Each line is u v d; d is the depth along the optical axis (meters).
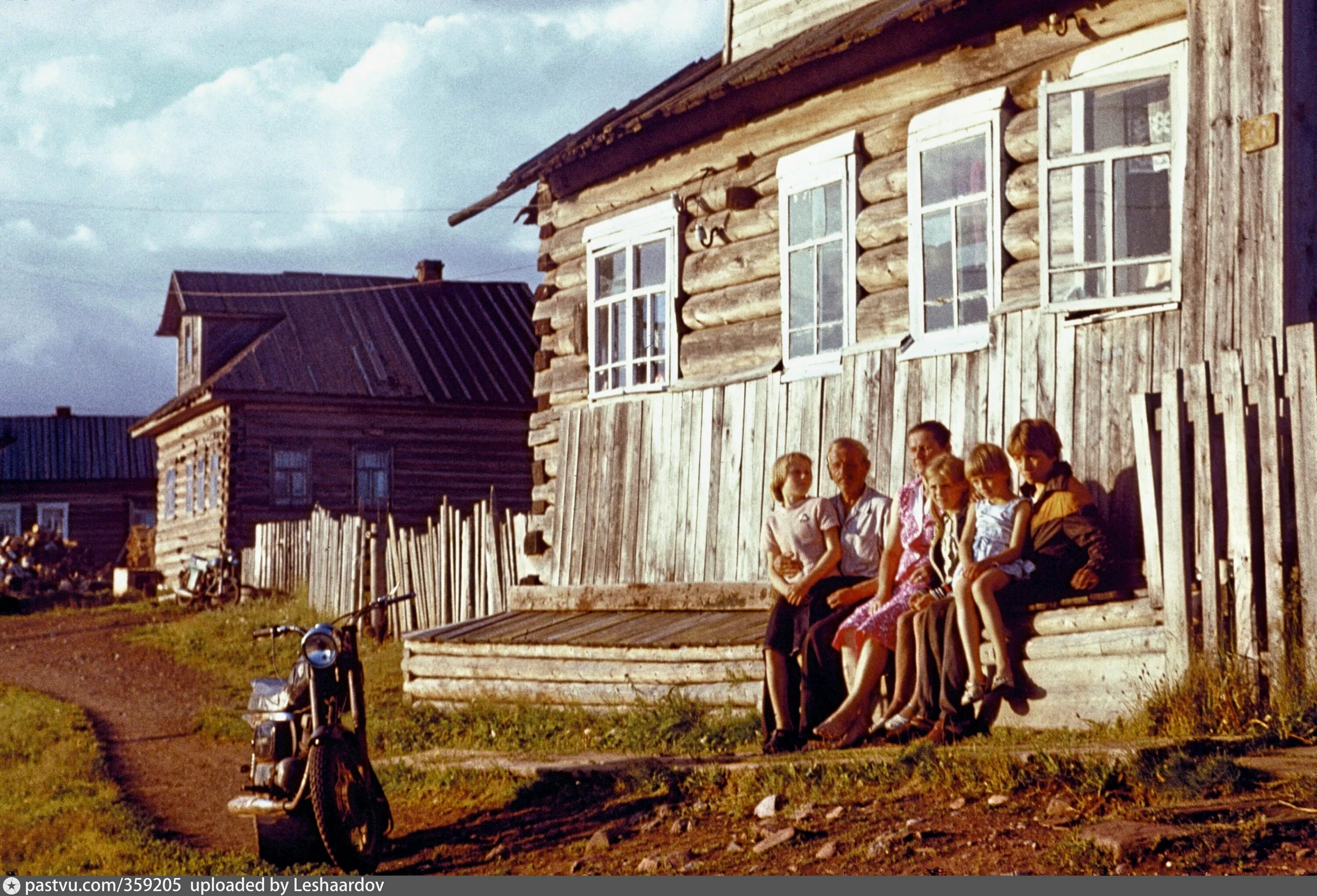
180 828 7.53
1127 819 5.10
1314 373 6.27
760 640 8.71
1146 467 6.93
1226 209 7.44
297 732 6.60
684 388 11.34
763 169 10.96
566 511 12.31
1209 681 6.37
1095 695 6.79
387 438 27.50
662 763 7.18
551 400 13.30
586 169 12.90
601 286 12.76
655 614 10.77
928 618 7.09
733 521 10.64
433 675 10.96
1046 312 8.31
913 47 9.56
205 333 29.39
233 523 26.16
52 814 7.77
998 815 5.50
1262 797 5.15
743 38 13.02
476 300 31.19
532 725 9.38
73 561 31.77
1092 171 8.23
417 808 7.61
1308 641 6.17
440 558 15.43
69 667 16.36
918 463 7.71
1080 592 7.10
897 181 9.70
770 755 7.23
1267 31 7.34
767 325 10.85
